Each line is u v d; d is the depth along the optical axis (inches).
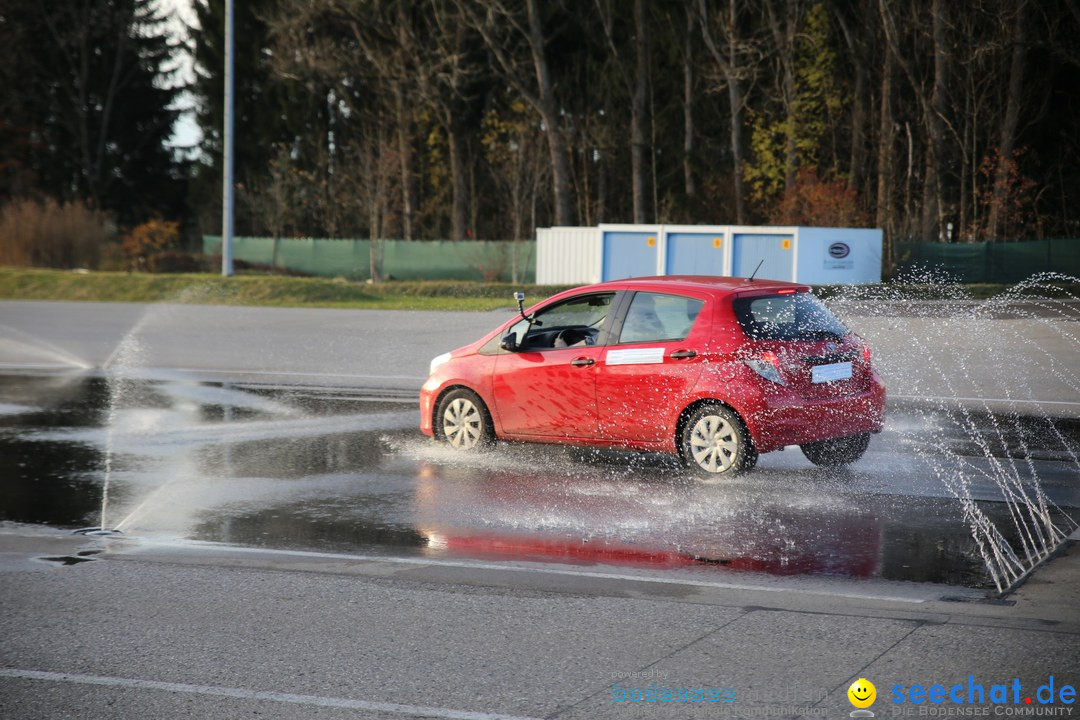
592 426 560.4
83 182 4416.8
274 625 332.5
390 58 3171.8
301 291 1924.2
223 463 596.7
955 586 367.9
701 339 530.3
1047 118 2972.4
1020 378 919.7
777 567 391.2
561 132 3181.6
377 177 3312.0
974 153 2721.5
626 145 3351.4
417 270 2726.4
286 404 823.7
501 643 315.0
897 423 707.4
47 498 514.3
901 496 501.4
